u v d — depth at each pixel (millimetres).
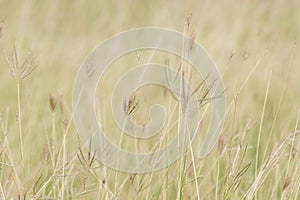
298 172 11453
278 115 15555
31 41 21812
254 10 24734
